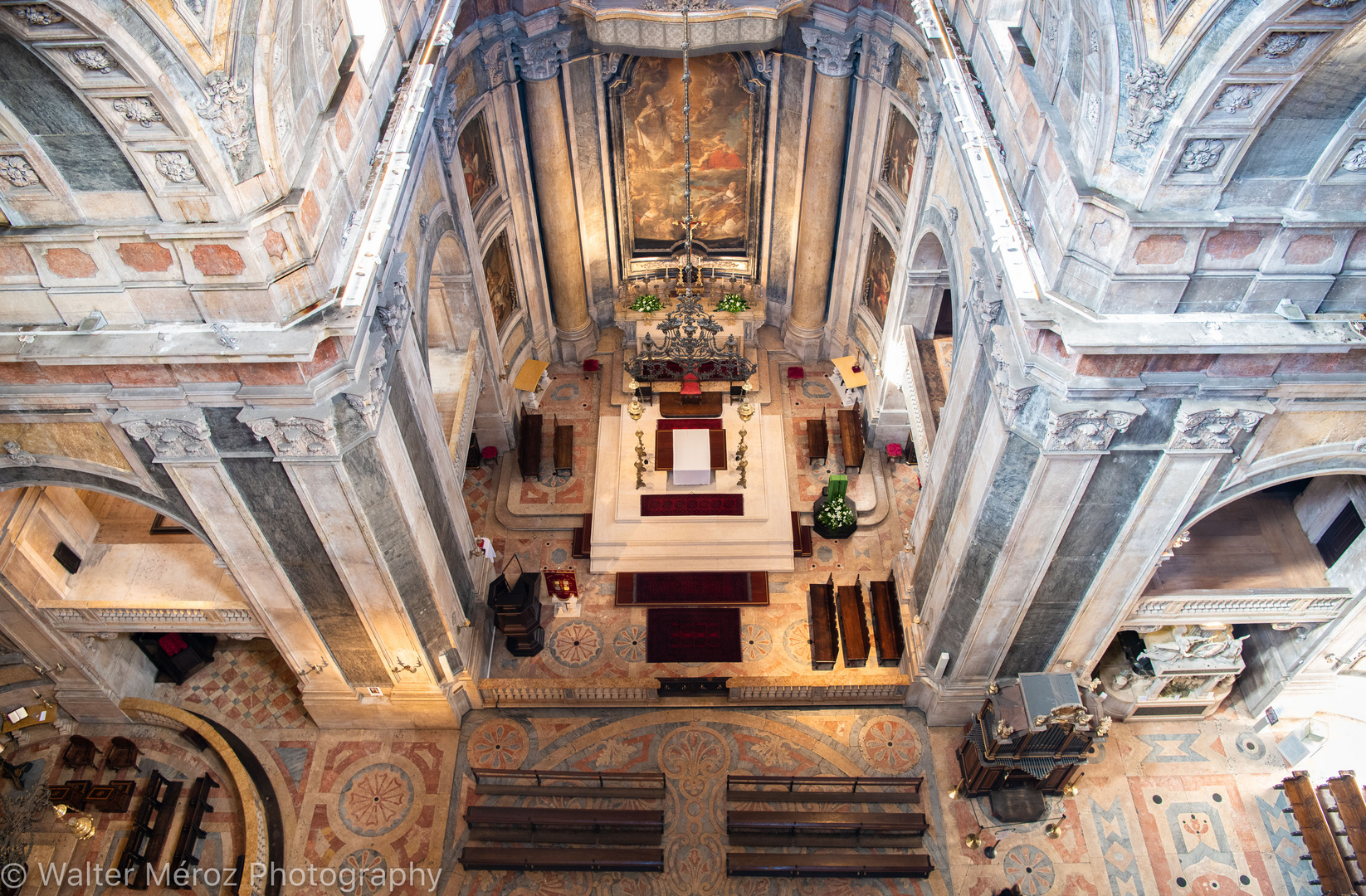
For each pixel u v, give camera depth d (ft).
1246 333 43.60
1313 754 68.03
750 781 65.82
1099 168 42.37
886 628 74.28
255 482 51.57
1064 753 61.57
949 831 65.72
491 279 84.84
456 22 68.59
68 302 44.37
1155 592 62.49
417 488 58.39
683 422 92.53
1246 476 53.11
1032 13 50.98
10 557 61.16
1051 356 46.96
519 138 82.07
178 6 34.99
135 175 40.11
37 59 35.35
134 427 47.62
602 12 74.79
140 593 66.13
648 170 90.38
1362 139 38.68
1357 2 33.24
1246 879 63.52
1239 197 41.24
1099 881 63.52
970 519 57.57
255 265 42.63
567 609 79.20
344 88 48.47
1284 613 63.05
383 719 70.74
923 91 66.85
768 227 93.56
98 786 66.74
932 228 68.54
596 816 64.69
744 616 78.28
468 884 63.87
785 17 76.54
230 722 71.87
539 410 95.25
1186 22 35.53
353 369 47.47
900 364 82.12
